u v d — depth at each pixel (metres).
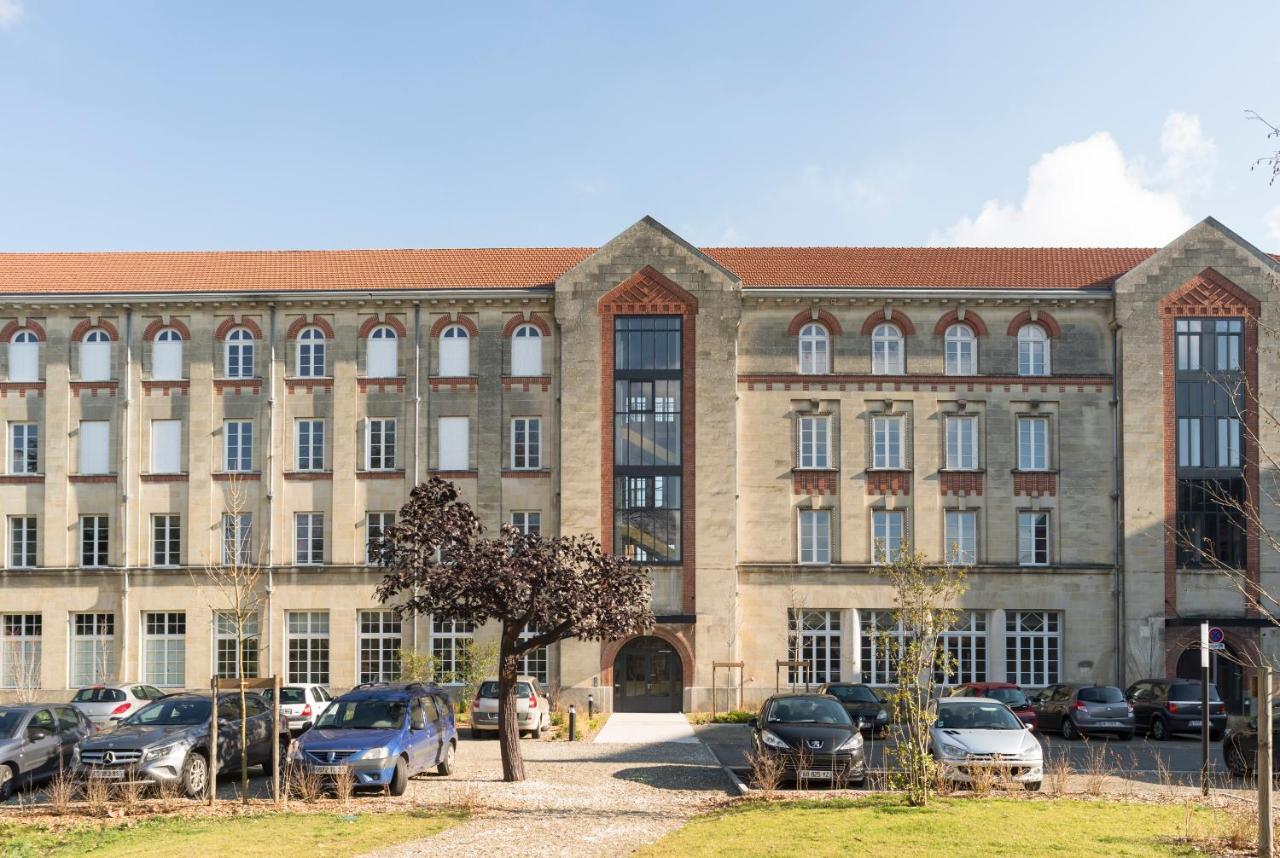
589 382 41.91
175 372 42.97
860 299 42.53
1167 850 14.54
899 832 15.70
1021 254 46.69
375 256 46.44
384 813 18.64
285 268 45.25
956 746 22.02
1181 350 42.28
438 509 22.80
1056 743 32.97
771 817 17.31
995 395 42.47
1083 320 42.75
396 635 41.91
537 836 16.58
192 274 44.69
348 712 22.42
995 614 41.62
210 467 42.41
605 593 22.72
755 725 24.23
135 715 23.31
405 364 42.72
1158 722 34.59
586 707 40.47
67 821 18.11
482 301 42.75
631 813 18.80
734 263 45.72
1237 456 41.94
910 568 25.20
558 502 41.97
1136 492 41.66
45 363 42.94
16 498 42.66
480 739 32.44
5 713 22.75
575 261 45.97
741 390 42.59
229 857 14.98
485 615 22.69
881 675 41.44
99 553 42.50
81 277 44.41
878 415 42.53
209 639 41.78
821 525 42.34
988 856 14.17
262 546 42.00
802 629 41.53
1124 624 41.34
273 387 42.56
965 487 42.25
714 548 41.19
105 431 42.84
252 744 23.59
